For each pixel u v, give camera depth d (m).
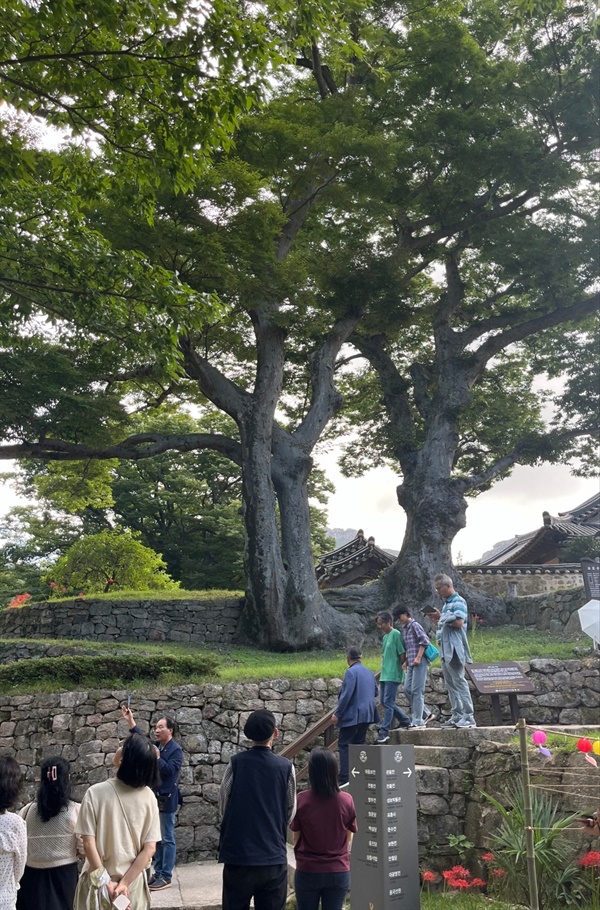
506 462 25.61
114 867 4.65
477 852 8.25
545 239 24.20
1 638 21.83
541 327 26.27
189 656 12.58
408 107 24.02
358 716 9.43
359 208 22.06
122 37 8.73
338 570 30.45
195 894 8.00
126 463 39.06
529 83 23.86
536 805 7.62
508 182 24.28
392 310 23.17
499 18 24.95
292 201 22.70
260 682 11.92
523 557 31.31
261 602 20.88
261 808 5.19
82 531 39.25
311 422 23.12
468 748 9.04
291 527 21.94
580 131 24.31
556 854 7.24
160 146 9.65
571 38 23.28
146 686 11.81
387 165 20.44
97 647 18.12
